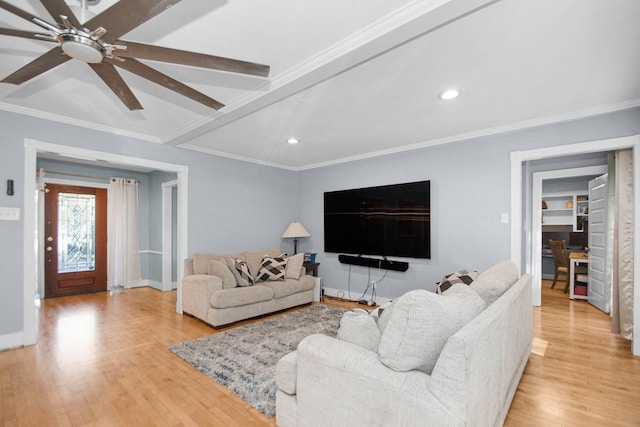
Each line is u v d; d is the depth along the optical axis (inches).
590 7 62.4
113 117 127.1
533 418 73.6
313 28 70.2
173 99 108.7
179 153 165.2
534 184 185.3
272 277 173.5
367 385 51.5
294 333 130.7
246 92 101.2
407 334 50.1
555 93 104.2
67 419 73.0
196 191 172.1
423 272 163.0
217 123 126.9
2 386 88.0
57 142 125.6
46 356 107.8
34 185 120.3
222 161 185.2
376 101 110.5
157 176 233.9
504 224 137.6
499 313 59.7
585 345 120.3
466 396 43.1
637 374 96.0
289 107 116.6
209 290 140.8
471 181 147.3
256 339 123.5
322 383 57.6
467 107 116.3
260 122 133.1
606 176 166.4
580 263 199.2
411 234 165.9
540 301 180.4
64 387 87.3
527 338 101.4
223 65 63.9
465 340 44.0
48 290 198.8
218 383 89.6
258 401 80.0
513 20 66.6
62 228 205.2
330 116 125.8
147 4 46.4
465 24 67.8
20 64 87.5
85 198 214.8
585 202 253.0
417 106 115.3
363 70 88.6
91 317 155.0
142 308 172.6
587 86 99.0
